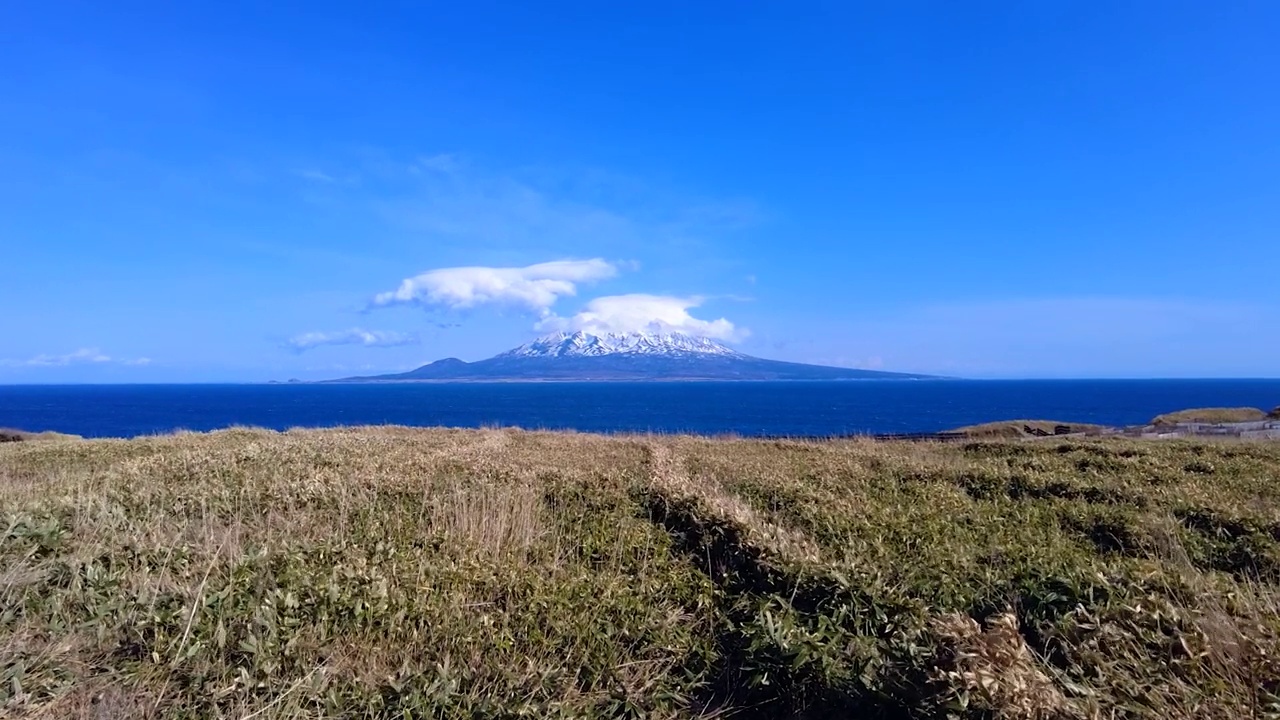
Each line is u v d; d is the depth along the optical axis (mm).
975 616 5461
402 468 11594
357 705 4234
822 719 4332
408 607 5418
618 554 7344
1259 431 28141
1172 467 13344
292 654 4668
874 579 5832
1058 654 4785
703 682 4867
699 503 8617
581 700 4535
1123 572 5781
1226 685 4074
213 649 4617
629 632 5383
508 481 10547
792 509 9383
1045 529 8711
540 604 5656
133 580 5691
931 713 3926
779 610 5500
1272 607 5293
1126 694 4078
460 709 4223
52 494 9148
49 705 4082
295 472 11156
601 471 12289
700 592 6262
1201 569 7227
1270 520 8281
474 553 6820
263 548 6215
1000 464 14180
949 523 8672
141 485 9836
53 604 5168
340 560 6293
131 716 4090
